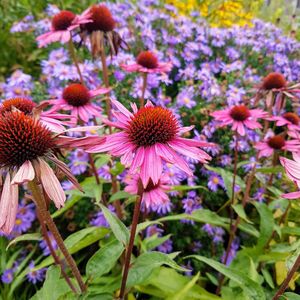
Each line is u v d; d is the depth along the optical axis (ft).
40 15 2.17
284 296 0.68
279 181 1.40
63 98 1.09
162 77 1.55
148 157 0.63
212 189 1.32
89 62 1.63
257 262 1.08
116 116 0.71
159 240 1.04
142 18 1.95
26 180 0.51
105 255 0.72
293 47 2.09
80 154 1.29
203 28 2.06
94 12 1.18
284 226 1.15
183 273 1.19
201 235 1.26
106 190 1.31
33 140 0.58
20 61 2.18
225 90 1.59
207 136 1.43
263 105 1.58
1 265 1.20
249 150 1.46
